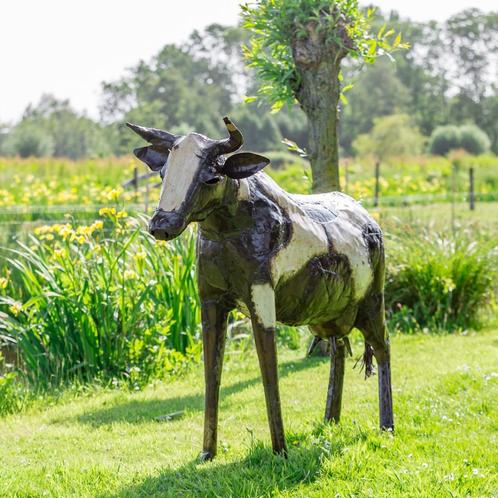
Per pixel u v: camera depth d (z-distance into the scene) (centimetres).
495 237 1274
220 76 8894
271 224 536
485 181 3112
